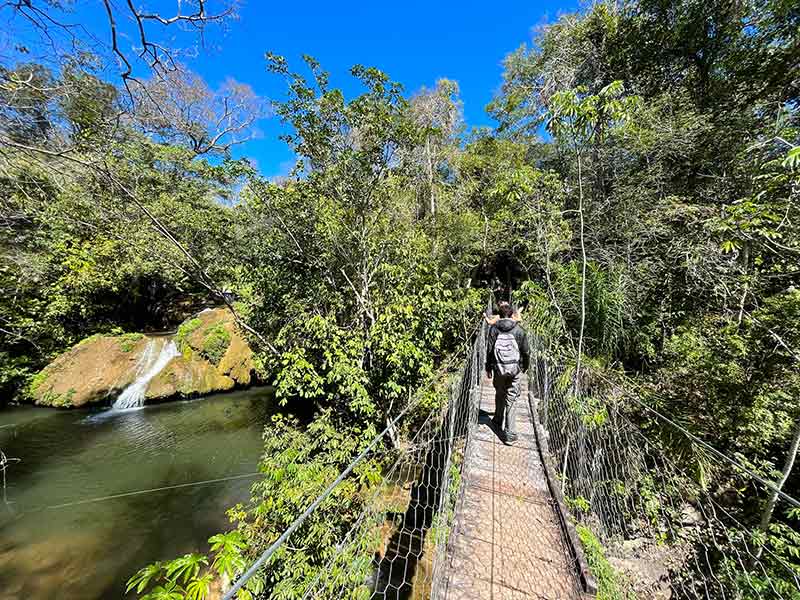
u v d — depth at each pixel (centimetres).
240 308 761
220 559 129
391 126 605
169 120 425
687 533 345
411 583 387
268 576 356
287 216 666
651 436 406
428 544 423
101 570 473
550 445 410
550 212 498
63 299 998
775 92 626
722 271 476
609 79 850
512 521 255
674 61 815
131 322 1339
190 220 1020
